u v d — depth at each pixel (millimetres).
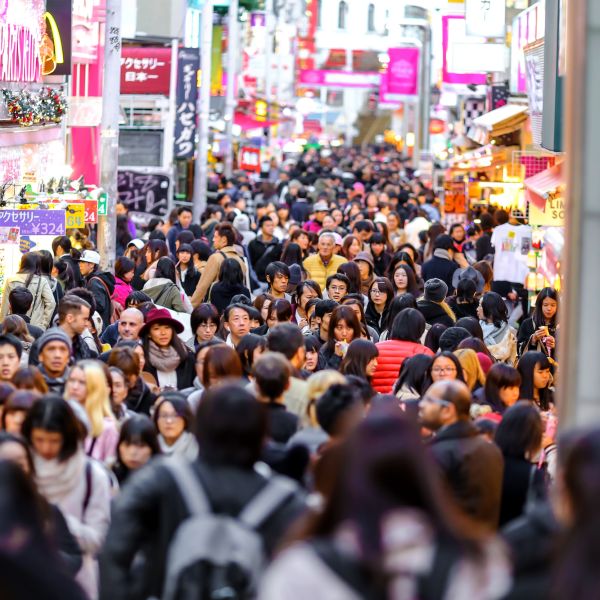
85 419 16297
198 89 72562
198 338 27359
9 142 40781
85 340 26062
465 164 70250
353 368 23062
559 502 9711
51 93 43719
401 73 127625
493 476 15758
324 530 9164
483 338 29266
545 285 39281
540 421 16672
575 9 12969
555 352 30312
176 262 41594
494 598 9188
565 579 8672
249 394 11531
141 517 11344
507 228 44281
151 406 21094
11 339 20344
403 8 161875
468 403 16078
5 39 39188
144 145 67875
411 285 34844
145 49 67000
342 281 32781
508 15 62656
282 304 27781
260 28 139875
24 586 10203
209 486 11250
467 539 9039
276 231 52312
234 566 10969
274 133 160500
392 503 8977
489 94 66375
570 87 13062
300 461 14477
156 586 11469
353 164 149875
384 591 8820
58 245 34219
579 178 12930
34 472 13664
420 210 64438
